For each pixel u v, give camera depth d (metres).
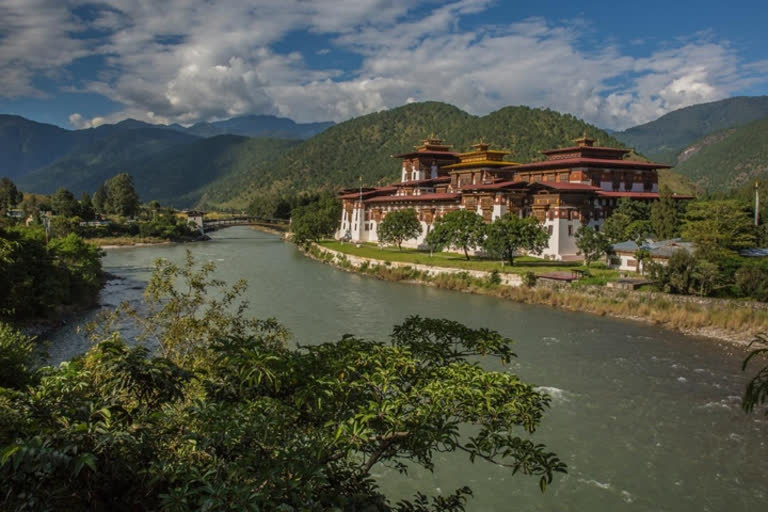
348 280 96.00
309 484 11.15
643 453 30.97
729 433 33.28
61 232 162.50
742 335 55.16
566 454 30.86
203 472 11.48
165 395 14.67
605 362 46.88
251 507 10.05
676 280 67.50
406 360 14.62
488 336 17.16
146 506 11.96
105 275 97.38
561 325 60.97
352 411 13.70
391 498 26.53
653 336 55.94
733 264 68.50
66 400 12.19
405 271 98.88
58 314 63.62
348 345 15.45
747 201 112.25
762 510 25.72
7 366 24.80
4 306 56.00
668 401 38.19
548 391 40.00
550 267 89.62
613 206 109.94
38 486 10.30
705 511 25.73
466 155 138.88
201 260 126.12
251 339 14.10
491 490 27.45
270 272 105.69
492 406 13.45
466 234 99.31
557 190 99.81
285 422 12.62
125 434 11.05
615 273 81.50
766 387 12.14
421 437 12.60
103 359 14.39
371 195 159.38
